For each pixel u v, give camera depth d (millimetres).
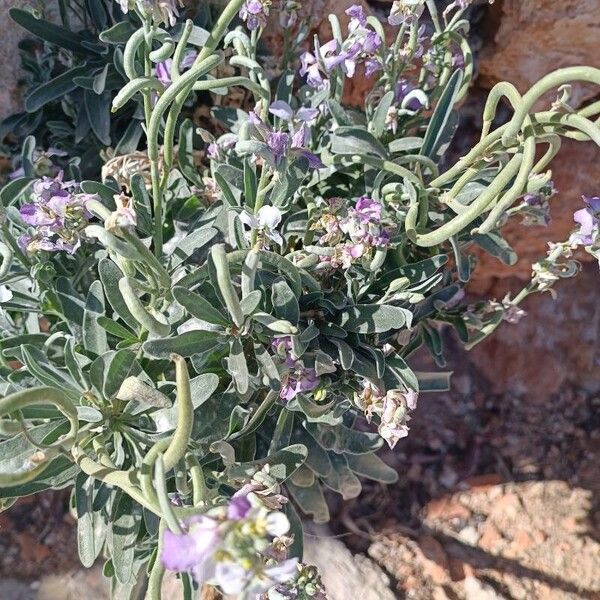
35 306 317
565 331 519
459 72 320
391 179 339
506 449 493
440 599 417
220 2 382
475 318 349
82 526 274
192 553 174
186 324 284
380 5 410
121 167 309
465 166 281
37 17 358
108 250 281
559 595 424
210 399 299
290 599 253
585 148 440
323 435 334
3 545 413
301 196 339
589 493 470
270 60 383
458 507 465
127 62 261
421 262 314
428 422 500
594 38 398
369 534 446
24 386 294
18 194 321
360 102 419
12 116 391
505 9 407
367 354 315
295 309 286
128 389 233
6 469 255
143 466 208
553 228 461
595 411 509
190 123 343
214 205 325
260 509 179
